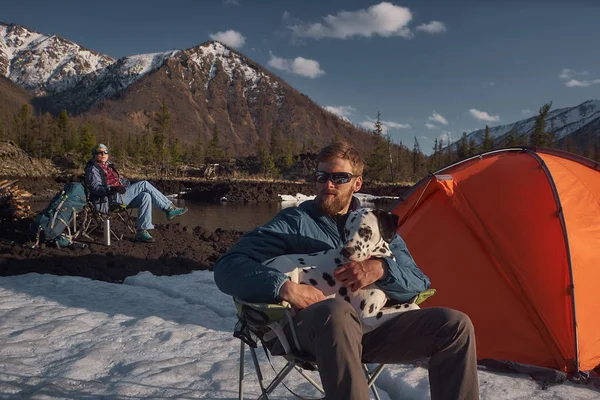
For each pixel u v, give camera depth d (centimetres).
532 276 432
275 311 226
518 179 481
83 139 6988
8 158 4706
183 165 7638
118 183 839
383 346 239
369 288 245
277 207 3269
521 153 538
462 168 537
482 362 421
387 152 7719
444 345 221
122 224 987
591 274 426
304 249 273
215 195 4247
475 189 491
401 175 7950
